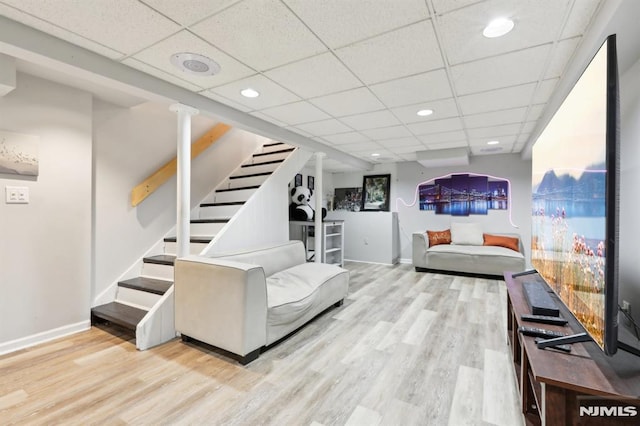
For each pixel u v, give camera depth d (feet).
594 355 4.20
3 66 6.66
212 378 6.63
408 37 5.85
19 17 5.25
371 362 7.34
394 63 6.88
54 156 8.52
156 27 5.54
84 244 9.18
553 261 6.14
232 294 7.26
